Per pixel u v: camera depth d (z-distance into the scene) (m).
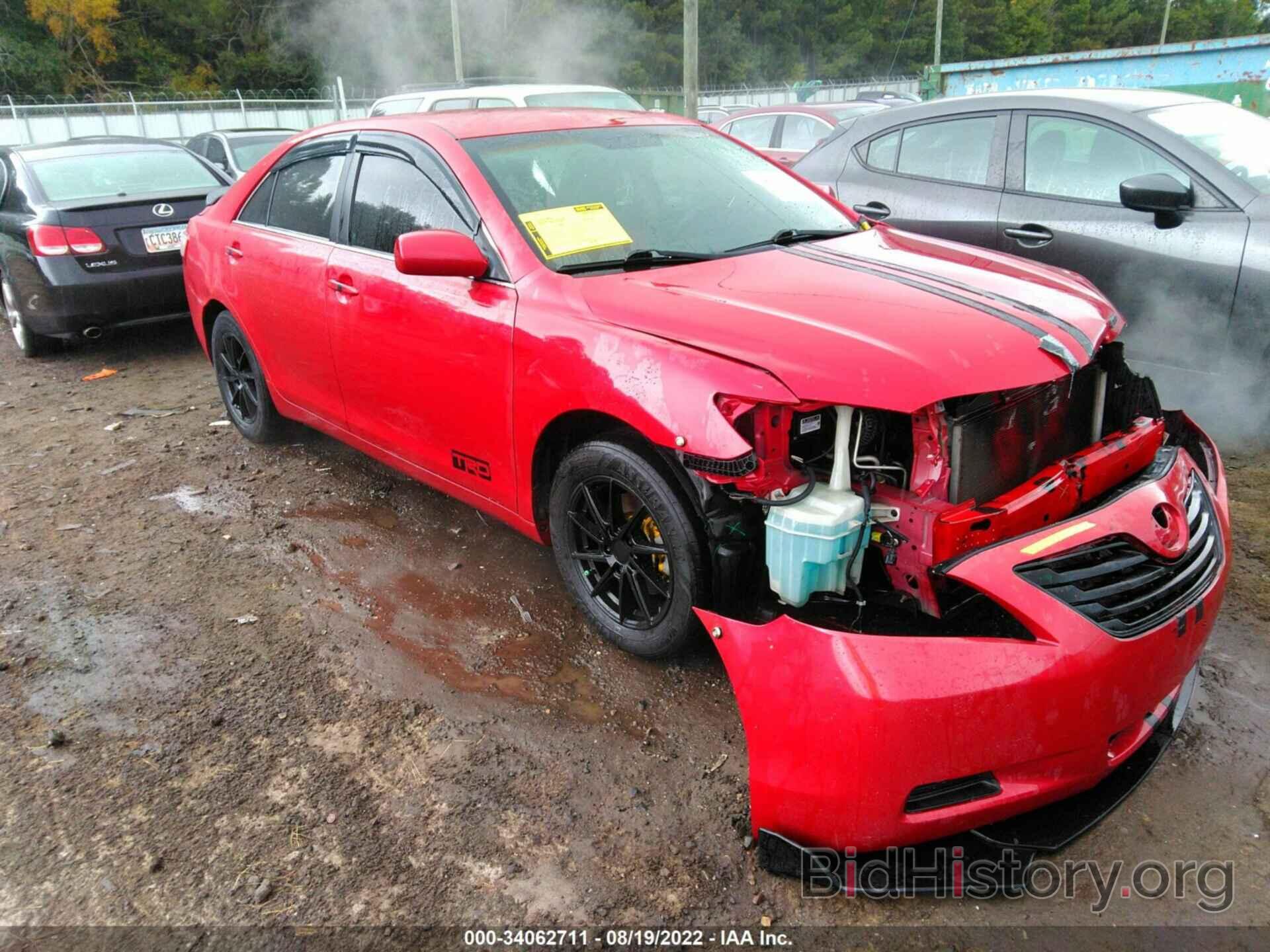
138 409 5.71
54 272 6.18
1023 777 2.04
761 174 3.69
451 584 3.55
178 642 3.21
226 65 50.03
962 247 3.36
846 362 2.21
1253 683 2.82
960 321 2.40
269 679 3.00
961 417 2.23
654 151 3.54
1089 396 2.61
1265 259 4.11
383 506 4.23
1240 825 2.32
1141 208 4.31
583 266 2.97
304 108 36.81
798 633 2.07
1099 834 2.31
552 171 3.29
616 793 2.48
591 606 3.04
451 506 4.21
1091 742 2.05
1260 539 3.63
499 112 3.68
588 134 3.53
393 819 2.42
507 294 2.96
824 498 2.23
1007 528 2.17
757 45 57.88
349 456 4.81
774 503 2.27
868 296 2.62
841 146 5.90
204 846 2.35
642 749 2.64
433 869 2.26
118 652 3.16
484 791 2.50
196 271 4.79
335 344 3.77
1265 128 4.79
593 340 2.64
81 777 2.59
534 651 3.10
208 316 4.89
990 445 2.30
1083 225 4.67
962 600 2.25
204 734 2.75
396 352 3.42
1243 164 4.41
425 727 2.76
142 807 2.48
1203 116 4.75
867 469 2.28
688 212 3.30
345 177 3.80
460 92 9.93
